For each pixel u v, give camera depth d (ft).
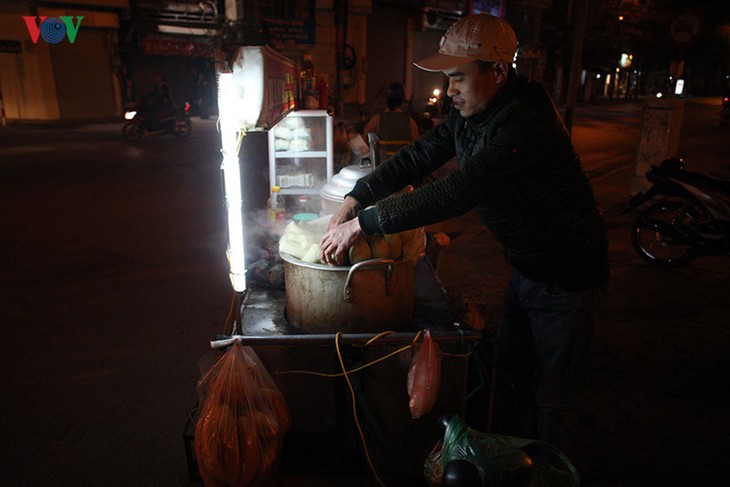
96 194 25.20
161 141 45.19
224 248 17.65
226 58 6.25
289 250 7.13
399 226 5.62
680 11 23.45
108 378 10.23
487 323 9.57
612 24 97.76
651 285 15.06
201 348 11.32
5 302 13.46
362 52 69.92
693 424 9.02
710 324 12.64
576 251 6.12
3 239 18.47
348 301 6.77
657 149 23.73
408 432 7.26
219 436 6.15
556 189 5.88
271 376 7.01
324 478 7.57
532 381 7.77
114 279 14.99
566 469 5.71
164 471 7.93
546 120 5.54
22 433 8.71
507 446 5.38
